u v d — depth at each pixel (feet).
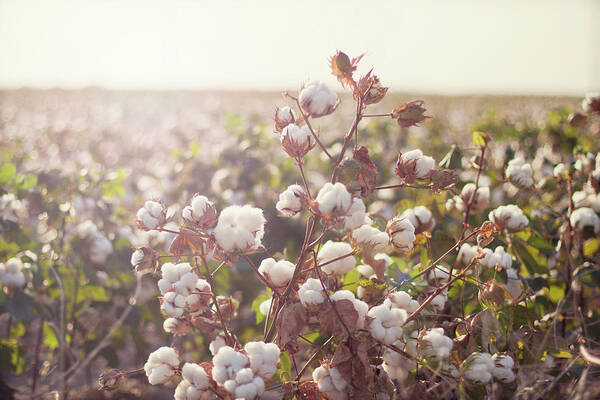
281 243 10.07
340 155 3.77
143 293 6.83
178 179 11.18
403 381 3.81
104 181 7.25
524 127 15.48
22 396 5.90
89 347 6.21
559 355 4.03
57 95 84.74
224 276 6.81
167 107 51.06
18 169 10.71
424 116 3.66
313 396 3.68
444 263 4.68
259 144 12.44
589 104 5.82
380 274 4.03
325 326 3.50
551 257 5.39
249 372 3.30
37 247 6.17
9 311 5.39
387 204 8.79
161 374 3.73
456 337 3.98
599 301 5.01
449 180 3.77
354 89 3.74
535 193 5.86
